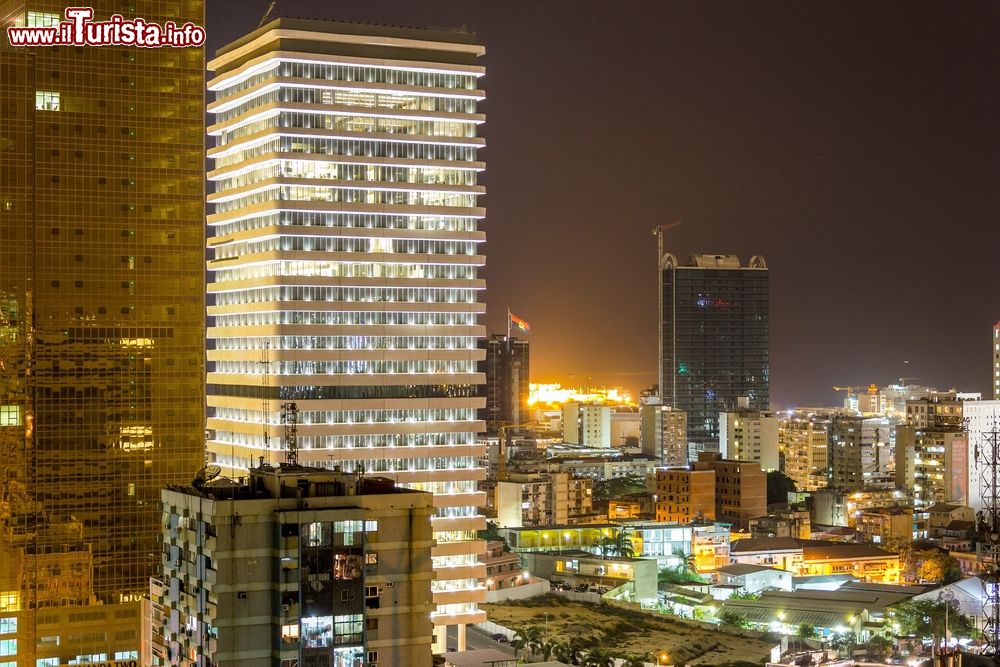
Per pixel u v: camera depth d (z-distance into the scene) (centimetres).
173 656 19200
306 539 17825
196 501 18375
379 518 18438
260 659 17862
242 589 17800
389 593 18500
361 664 18088
